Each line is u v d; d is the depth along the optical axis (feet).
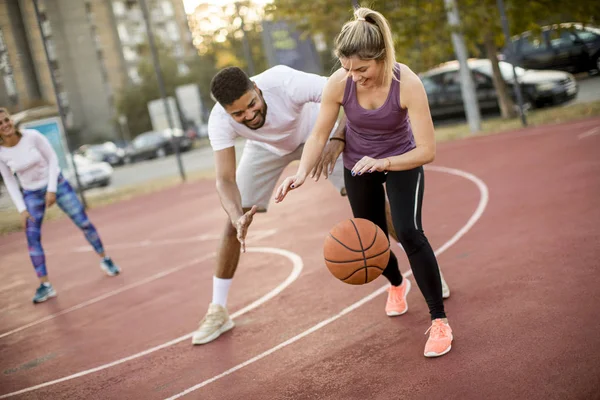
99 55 200.95
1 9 121.80
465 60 45.93
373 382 11.03
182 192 51.98
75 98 192.54
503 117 49.62
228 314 16.21
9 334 19.63
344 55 10.69
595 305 12.18
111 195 60.44
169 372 13.58
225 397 11.72
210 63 169.17
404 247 11.89
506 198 23.99
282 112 13.67
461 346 11.70
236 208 13.50
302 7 48.98
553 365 10.16
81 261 30.14
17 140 22.25
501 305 13.33
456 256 17.83
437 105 55.77
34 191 23.13
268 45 53.67
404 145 12.17
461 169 33.60
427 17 44.55
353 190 12.84
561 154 30.42
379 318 14.26
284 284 18.86
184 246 28.84
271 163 15.06
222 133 13.74
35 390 14.12
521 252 16.76
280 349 13.65
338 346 13.11
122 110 165.48
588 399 8.94
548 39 56.95
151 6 220.43
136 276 24.39
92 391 13.38
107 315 19.53
